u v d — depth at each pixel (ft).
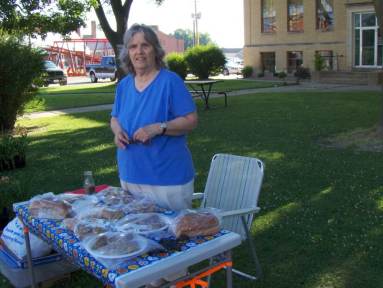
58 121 46.06
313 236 15.99
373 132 31.81
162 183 10.66
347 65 96.02
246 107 50.75
